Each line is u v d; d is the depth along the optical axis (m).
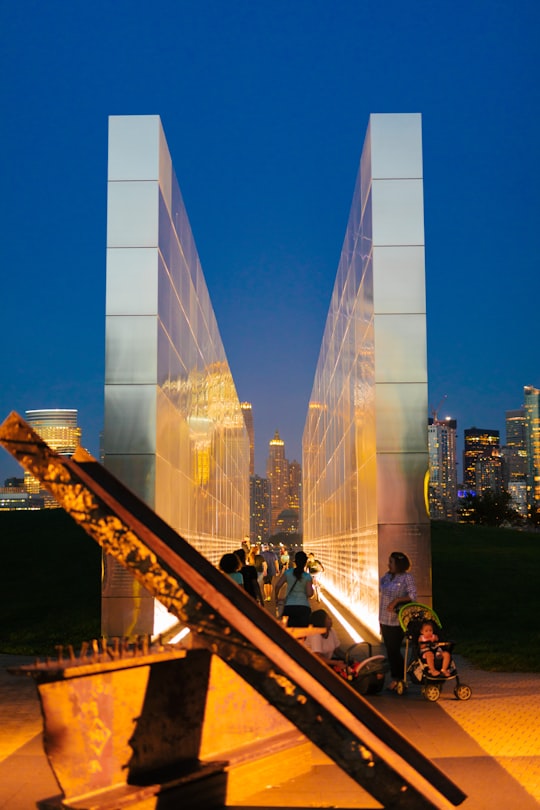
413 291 17.41
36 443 4.44
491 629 19.78
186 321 22.38
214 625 4.28
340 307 26.64
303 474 60.59
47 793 6.27
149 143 17.23
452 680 11.77
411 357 17.28
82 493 4.43
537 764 7.07
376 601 17.17
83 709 5.09
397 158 17.67
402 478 17.03
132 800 4.99
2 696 10.42
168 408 18.41
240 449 53.12
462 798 4.95
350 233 22.81
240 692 6.35
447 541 58.75
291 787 6.28
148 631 15.86
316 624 10.32
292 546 95.88
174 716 5.74
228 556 12.31
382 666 10.28
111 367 16.77
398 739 5.03
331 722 4.18
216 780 5.71
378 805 5.76
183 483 21.34
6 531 49.03
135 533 4.39
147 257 16.98
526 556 48.03
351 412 23.17
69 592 28.44
